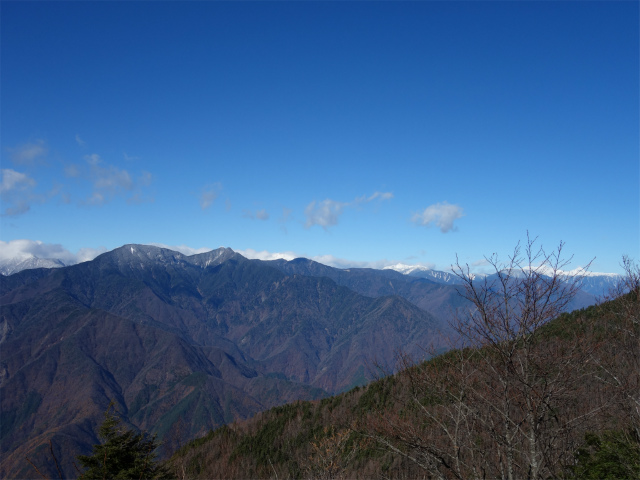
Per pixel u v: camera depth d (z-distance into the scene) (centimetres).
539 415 752
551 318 763
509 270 809
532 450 743
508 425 776
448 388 829
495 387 796
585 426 834
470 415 819
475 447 808
